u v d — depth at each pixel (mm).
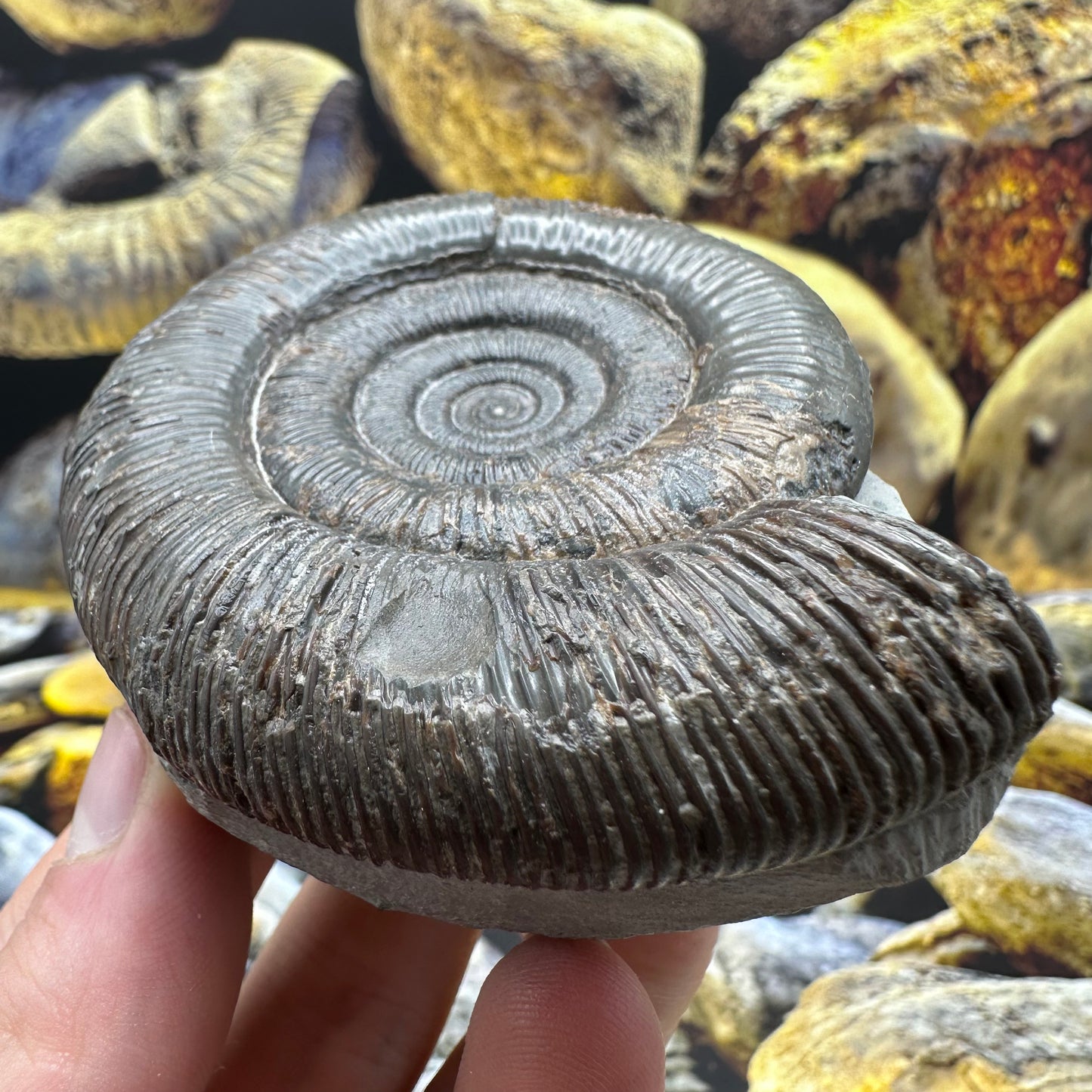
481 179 198
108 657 99
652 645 87
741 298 113
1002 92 177
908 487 189
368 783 88
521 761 86
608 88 185
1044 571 180
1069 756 153
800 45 189
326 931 131
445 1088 116
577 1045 101
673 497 99
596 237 121
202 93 208
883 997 138
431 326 119
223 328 113
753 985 150
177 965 110
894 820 89
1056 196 178
